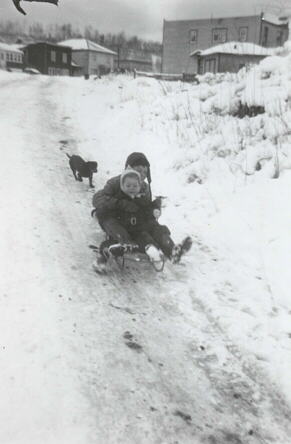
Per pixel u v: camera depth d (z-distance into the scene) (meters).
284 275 4.88
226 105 9.78
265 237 5.64
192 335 3.99
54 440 2.63
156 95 13.69
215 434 2.89
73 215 6.52
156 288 4.80
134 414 2.94
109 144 10.77
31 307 3.99
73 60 81.00
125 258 5.02
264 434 2.96
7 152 9.16
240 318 4.23
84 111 14.92
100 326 3.90
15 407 2.85
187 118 10.30
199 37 49.91
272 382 3.45
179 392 3.24
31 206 6.47
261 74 9.98
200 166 7.84
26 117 13.19
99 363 3.40
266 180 6.77
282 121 7.84
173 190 7.64
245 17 47.00
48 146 10.21
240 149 7.94
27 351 3.39
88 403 2.96
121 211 5.03
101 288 4.61
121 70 34.94
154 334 3.94
